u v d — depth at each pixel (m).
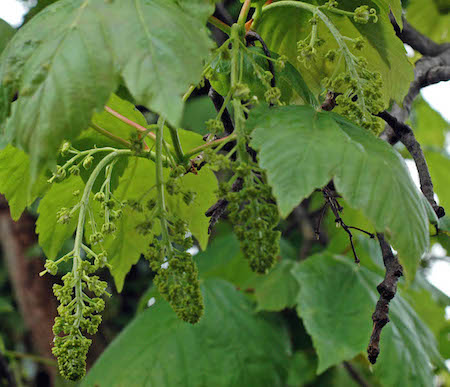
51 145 0.89
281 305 1.62
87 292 2.04
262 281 1.70
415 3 1.76
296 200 0.90
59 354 0.94
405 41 1.43
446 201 2.00
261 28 1.11
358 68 0.98
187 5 0.92
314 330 1.39
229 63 1.02
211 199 1.11
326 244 2.02
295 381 2.06
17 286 2.05
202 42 0.91
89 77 0.89
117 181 1.11
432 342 1.54
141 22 0.90
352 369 1.96
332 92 1.02
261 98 1.03
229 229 2.39
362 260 1.69
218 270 1.97
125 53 0.89
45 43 0.91
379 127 0.97
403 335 1.41
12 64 0.91
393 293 0.96
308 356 2.01
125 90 0.97
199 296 0.93
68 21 0.91
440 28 1.79
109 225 0.97
